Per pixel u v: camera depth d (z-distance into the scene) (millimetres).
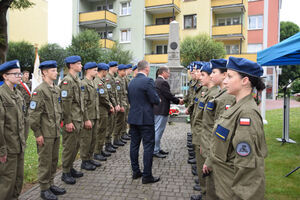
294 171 4137
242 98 1786
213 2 21469
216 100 2641
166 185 3889
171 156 5391
